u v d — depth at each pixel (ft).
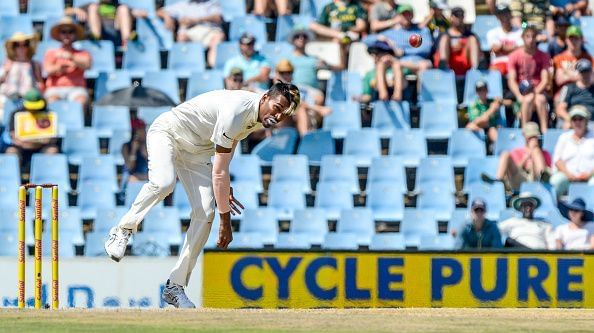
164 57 203.82
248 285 122.11
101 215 172.76
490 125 188.55
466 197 182.80
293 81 191.52
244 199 180.55
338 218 180.55
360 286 123.44
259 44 200.44
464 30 197.47
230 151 85.56
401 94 192.85
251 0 210.18
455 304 124.16
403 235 175.73
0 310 90.17
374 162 184.34
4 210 174.81
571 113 180.34
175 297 91.81
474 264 124.26
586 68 188.96
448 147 190.80
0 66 197.88
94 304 133.90
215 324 78.95
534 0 200.23
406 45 195.52
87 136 187.73
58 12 208.13
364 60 197.77
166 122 87.25
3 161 181.98
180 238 172.96
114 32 202.49
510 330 76.74
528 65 190.90
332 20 198.90
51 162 182.80
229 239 88.84
